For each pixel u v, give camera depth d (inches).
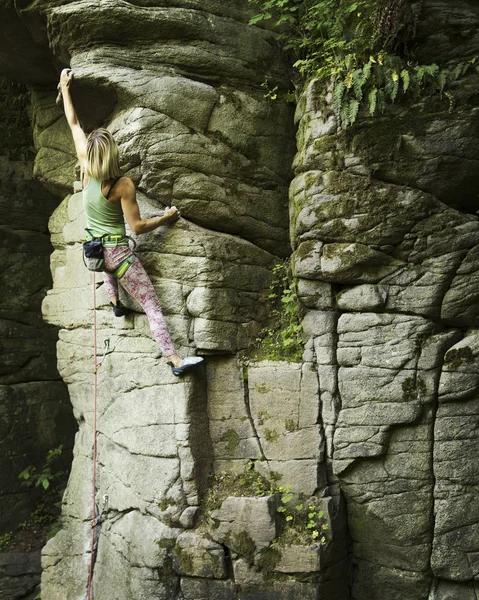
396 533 249.0
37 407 384.8
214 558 247.0
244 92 280.1
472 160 245.1
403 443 247.6
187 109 266.7
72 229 303.0
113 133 267.3
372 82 246.5
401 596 251.4
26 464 377.4
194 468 255.6
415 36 256.2
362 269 249.3
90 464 294.2
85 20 260.1
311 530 246.8
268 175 282.0
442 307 244.8
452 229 243.6
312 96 257.1
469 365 241.8
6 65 315.6
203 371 263.6
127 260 247.3
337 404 253.3
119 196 243.8
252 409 261.4
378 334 248.2
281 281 278.1
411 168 245.8
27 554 350.0
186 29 269.4
